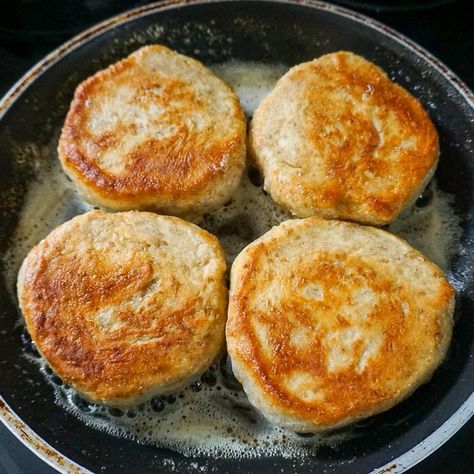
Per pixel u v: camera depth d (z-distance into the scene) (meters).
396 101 0.38
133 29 0.41
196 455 0.33
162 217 0.36
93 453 0.32
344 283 0.33
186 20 0.41
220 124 0.38
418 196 0.37
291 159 0.37
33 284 0.34
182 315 0.33
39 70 0.39
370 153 0.37
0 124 0.38
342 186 0.36
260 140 0.37
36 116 0.39
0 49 0.45
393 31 0.40
